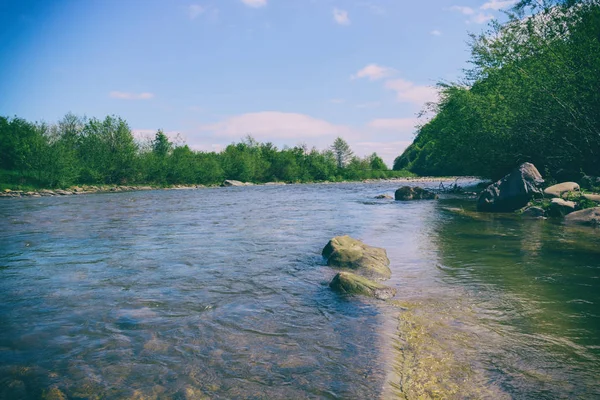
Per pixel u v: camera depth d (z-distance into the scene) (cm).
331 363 307
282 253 736
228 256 711
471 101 1986
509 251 714
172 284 536
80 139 4194
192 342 350
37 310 436
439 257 684
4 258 700
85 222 1214
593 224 995
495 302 445
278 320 402
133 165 4125
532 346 331
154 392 269
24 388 276
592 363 300
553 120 1528
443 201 1980
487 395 260
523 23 1738
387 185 4538
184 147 5097
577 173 1559
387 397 258
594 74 1341
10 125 3822
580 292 473
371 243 826
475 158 2116
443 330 370
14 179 3306
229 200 2206
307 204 1895
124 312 428
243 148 6475
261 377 287
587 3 1441
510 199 1376
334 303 455
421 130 2591
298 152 6881
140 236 934
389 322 394
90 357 322
